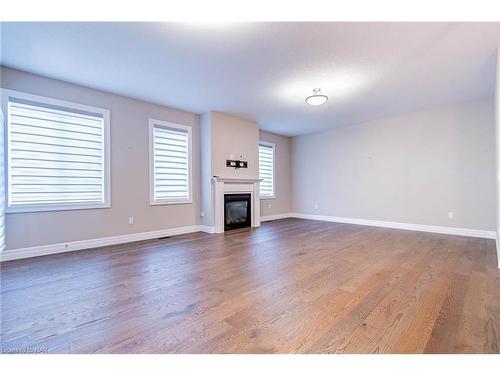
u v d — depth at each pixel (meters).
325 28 2.37
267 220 6.82
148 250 3.66
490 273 2.66
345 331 1.63
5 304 2.03
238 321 1.76
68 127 3.62
